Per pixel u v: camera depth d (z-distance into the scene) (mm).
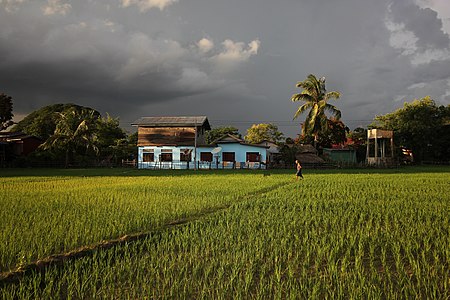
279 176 26438
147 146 43812
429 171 34562
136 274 5445
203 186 17672
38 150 46812
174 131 43562
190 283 5086
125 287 4980
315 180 22125
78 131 46844
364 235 7387
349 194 14516
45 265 5668
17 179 22938
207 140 65938
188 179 22875
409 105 54594
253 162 41594
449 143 54469
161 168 42969
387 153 54094
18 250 6207
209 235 7520
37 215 9219
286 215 9625
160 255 6297
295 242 7023
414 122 52469
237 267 5605
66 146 46188
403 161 55969
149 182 20344
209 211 10688
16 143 51438
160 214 9812
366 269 5668
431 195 13953
